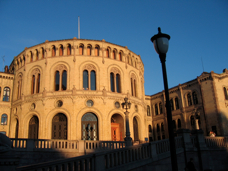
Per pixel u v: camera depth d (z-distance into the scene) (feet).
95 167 46.93
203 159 82.23
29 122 148.56
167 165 69.26
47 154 93.61
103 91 146.51
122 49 165.17
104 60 154.51
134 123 164.14
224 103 167.32
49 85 146.41
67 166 42.47
